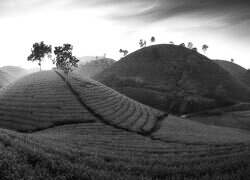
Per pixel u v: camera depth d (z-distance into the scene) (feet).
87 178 49.78
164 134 177.37
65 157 66.59
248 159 68.23
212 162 74.02
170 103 424.46
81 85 301.84
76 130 175.83
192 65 587.27
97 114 222.89
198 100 429.79
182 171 62.59
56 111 224.33
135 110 263.08
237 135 214.28
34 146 69.67
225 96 471.62
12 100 256.93
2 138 67.77
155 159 82.23
